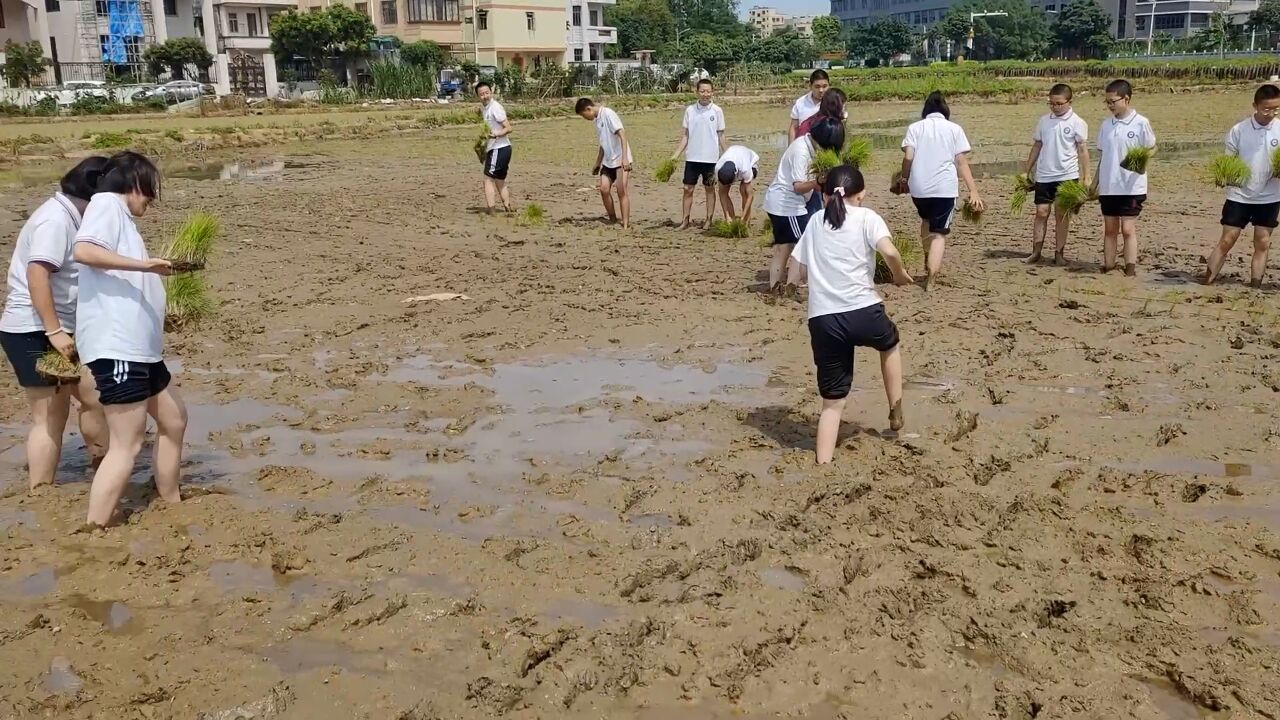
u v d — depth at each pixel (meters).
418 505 5.27
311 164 23.88
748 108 47.59
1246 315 8.62
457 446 6.08
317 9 64.69
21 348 5.27
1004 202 15.62
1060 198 10.26
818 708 3.58
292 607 4.25
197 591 4.42
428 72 53.91
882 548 4.69
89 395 5.65
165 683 3.72
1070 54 104.94
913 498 5.13
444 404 6.82
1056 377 7.05
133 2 52.66
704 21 124.38
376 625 4.11
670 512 5.10
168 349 8.20
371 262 11.49
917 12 151.25
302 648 3.96
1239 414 6.30
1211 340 7.87
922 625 4.05
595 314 9.00
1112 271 10.39
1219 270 9.85
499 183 15.35
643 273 10.68
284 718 3.53
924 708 3.56
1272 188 9.25
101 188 4.89
